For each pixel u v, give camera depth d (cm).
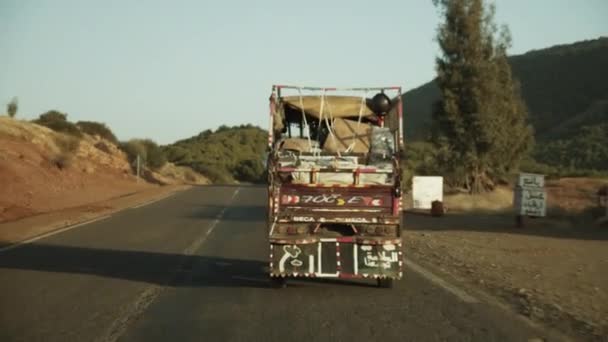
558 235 2212
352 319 928
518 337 824
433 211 3061
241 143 13800
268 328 870
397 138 1230
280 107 1317
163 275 1345
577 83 9881
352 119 1364
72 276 1317
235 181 11112
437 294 1136
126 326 881
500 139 3916
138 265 1487
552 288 1197
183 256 1653
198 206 3641
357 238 1157
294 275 1148
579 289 1191
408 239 2112
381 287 1197
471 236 2192
